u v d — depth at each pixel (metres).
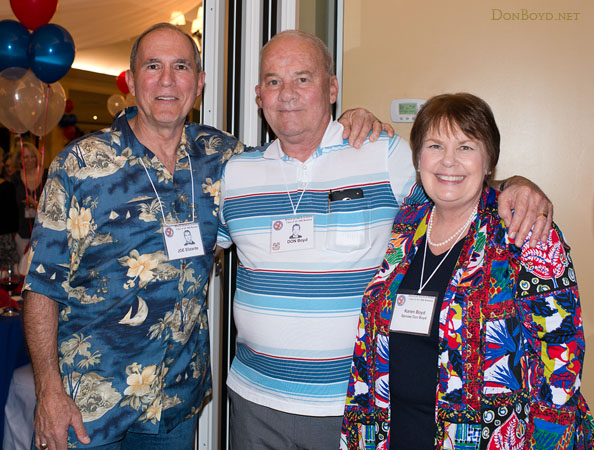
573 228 2.65
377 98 2.78
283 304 1.68
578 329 1.32
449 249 1.47
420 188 1.70
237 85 2.31
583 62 2.59
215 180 1.85
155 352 1.70
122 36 6.84
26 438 2.41
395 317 1.46
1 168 5.08
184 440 1.86
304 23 2.52
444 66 2.70
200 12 6.03
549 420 1.32
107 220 1.65
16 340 2.57
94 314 1.66
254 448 1.73
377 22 2.75
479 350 1.33
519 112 2.65
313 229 1.70
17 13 4.12
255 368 1.74
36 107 4.22
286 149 1.80
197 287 1.78
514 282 1.34
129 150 1.70
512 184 1.48
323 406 1.63
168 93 1.69
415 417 1.41
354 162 1.75
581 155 2.62
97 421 1.63
